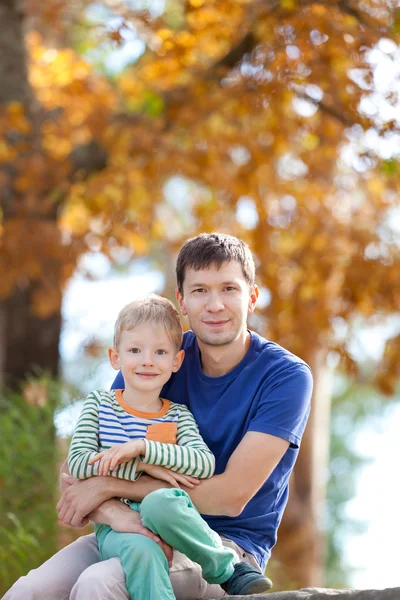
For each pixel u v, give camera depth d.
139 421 3.78
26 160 9.33
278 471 3.87
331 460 29.19
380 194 10.83
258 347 4.00
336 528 28.39
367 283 9.78
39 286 9.64
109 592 3.34
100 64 12.07
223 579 3.55
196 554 3.43
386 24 8.08
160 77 9.49
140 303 3.88
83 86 9.66
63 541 6.92
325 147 9.94
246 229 10.64
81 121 9.64
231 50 9.06
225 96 9.05
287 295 10.38
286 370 3.87
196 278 3.84
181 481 3.62
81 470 3.63
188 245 3.94
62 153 9.76
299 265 10.26
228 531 3.84
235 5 8.45
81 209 10.77
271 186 10.36
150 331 3.79
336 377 26.09
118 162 9.52
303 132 9.83
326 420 13.34
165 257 16.67
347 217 10.80
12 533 6.81
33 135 9.67
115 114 9.66
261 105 8.84
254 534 3.86
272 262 10.18
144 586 3.36
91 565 3.46
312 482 12.82
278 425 3.74
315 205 10.73
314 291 10.13
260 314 10.20
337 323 10.01
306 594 3.30
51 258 9.48
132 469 3.61
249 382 3.90
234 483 3.64
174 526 3.36
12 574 6.52
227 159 10.05
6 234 9.25
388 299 9.88
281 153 10.28
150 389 3.78
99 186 9.38
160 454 3.57
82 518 3.60
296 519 12.67
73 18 10.50
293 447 3.86
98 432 3.80
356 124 8.80
